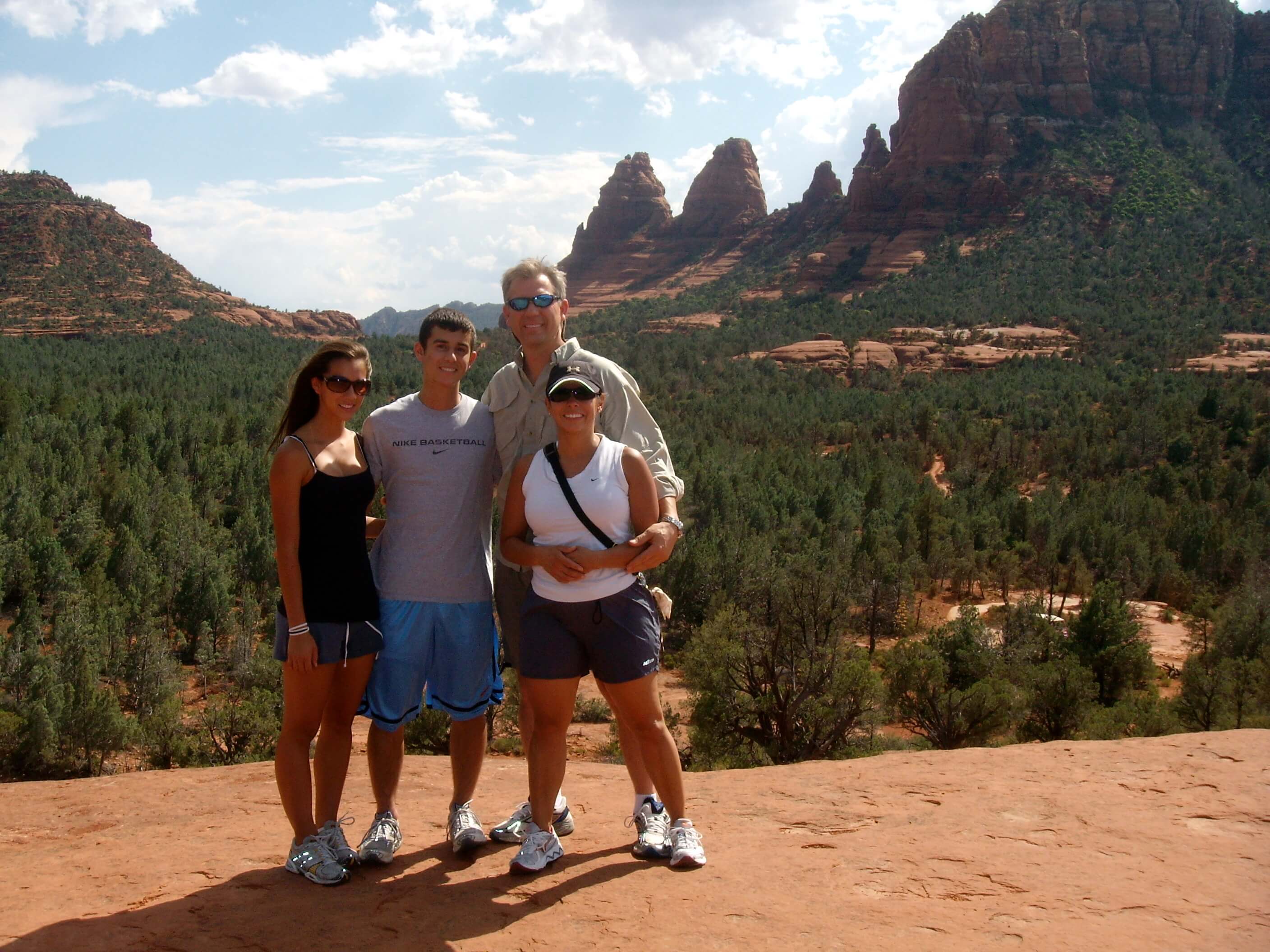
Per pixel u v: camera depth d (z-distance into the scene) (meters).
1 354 123.69
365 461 3.99
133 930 3.14
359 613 3.82
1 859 3.98
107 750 28.92
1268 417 94.88
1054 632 34.53
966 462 89.31
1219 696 26.25
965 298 170.00
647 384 128.12
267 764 5.64
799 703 21.42
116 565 45.84
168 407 91.69
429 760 5.75
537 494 3.75
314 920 3.21
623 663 3.71
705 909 3.20
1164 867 3.50
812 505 70.19
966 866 3.52
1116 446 90.50
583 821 4.44
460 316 4.03
